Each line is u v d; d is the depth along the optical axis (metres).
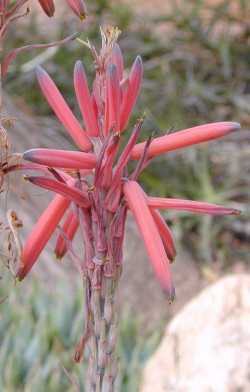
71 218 0.27
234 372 0.51
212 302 0.56
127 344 0.66
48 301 0.72
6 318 0.66
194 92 1.29
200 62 1.36
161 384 0.53
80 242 0.80
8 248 0.27
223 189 1.18
